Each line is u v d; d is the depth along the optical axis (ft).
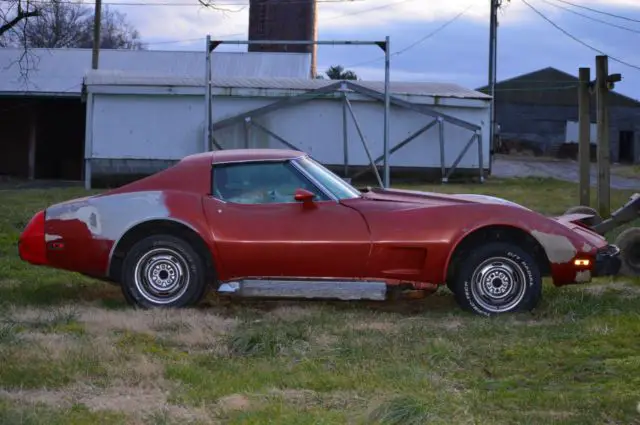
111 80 90.68
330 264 22.85
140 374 16.70
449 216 22.97
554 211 56.13
